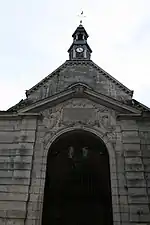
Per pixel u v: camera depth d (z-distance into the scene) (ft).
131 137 50.72
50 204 63.00
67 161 60.70
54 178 63.72
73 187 64.18
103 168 61.87
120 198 44.27
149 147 49.85
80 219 62.39
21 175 46.68
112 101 55.42
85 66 71.15
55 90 65.00
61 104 55.93
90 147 57.47
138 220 41.75
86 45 86.69
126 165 47.39
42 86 66.13
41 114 54.08
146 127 52.39
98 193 63.41
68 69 70.49
